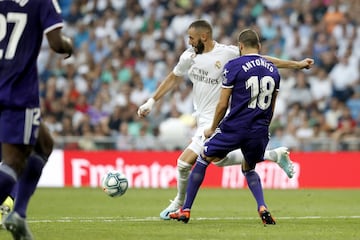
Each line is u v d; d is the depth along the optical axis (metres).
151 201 44.66
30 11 21.52
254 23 77.88
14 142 21.22
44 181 57.91
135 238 24.77
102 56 77.25
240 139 28.45
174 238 24.78
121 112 67.69
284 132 65.62
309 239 24.72
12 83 21.30
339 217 34.38
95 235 25.70
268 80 28.25
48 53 78.19
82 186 57.69
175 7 81.06
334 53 73.50
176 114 66.38
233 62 28.16
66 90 72.94
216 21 78.25
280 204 42.78
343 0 78.56
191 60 31.48
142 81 73.12
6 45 21.47
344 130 64.69
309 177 56.72
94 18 82.62
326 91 70.06
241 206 41.38
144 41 77.94
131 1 82.31
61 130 68.94
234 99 28.30
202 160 29.47
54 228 28.33
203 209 39.41
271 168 56.59
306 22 77.06
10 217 21.14
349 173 56.75
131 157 57.81
